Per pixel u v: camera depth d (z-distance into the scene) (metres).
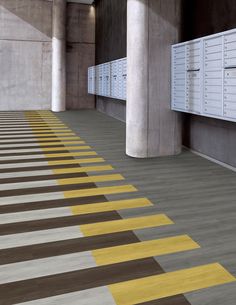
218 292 2.12
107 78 11.34
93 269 2.37
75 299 2.04
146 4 5.58
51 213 3.42
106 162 5.70
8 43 14.73
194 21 6.23
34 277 2.27
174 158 6.00
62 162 5.67
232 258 2.54
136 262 2.47
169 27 5.80
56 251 2.63
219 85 4.62
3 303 2.01
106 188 4.29
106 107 13.82
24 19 14.76
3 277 2.27
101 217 3.33
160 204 3.72
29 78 15.20
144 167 5.37
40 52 15.16
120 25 11.09
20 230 3.00
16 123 10.55
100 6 14.46
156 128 6.03
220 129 5.59
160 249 2.68
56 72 14.79
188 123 6.68
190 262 2.48
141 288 2.15
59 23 14.48
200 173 5.02
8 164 5.46
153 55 5.76
